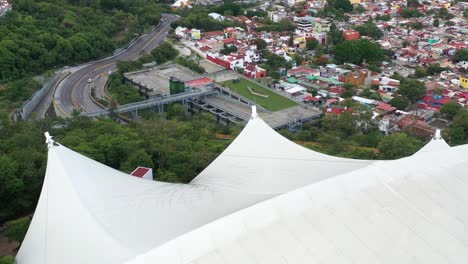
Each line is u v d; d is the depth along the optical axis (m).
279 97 131.00
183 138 87.75
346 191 35.47
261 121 55.88
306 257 29.98
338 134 100.81
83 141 80.62
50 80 138.75
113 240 35.12
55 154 44.69
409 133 104.56
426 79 148.00
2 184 59.78
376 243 31.45
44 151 77.56
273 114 117.75
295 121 112.31
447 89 136.88
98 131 87.62
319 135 98.62
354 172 37.66
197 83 135.75
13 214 61.91
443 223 33.38
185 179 70.44
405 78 146.62
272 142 53.22
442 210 34.50
